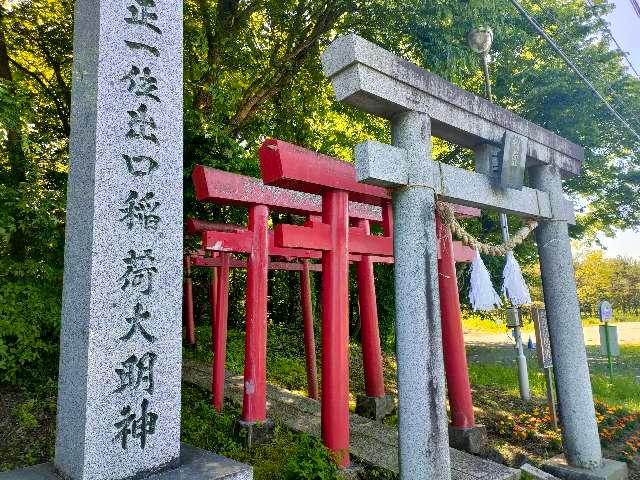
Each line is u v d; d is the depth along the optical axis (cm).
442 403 404
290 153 519
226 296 773
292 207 685
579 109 1206
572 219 613
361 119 1249
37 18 886
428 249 419
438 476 389
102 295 351
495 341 2173
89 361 338
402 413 405
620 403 917
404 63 423
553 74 1205
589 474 523
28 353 632
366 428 650
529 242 1419
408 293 413
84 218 367
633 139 1280
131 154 383
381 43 956
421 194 425
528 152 565
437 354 408
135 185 381
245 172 844
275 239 515
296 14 1020
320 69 1085
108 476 336
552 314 579
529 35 1101
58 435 363
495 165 530
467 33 877
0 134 641
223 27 961
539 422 749
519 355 940
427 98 444
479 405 864
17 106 673
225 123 1007
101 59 379
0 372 654
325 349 541
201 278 1631
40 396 624
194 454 402
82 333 348
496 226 1409
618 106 1221
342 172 573
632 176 1326
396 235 430
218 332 744
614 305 3791
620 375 1267
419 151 429
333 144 1372
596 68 1161
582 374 557
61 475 349
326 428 523
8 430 536
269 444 573
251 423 590
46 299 682
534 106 1248
